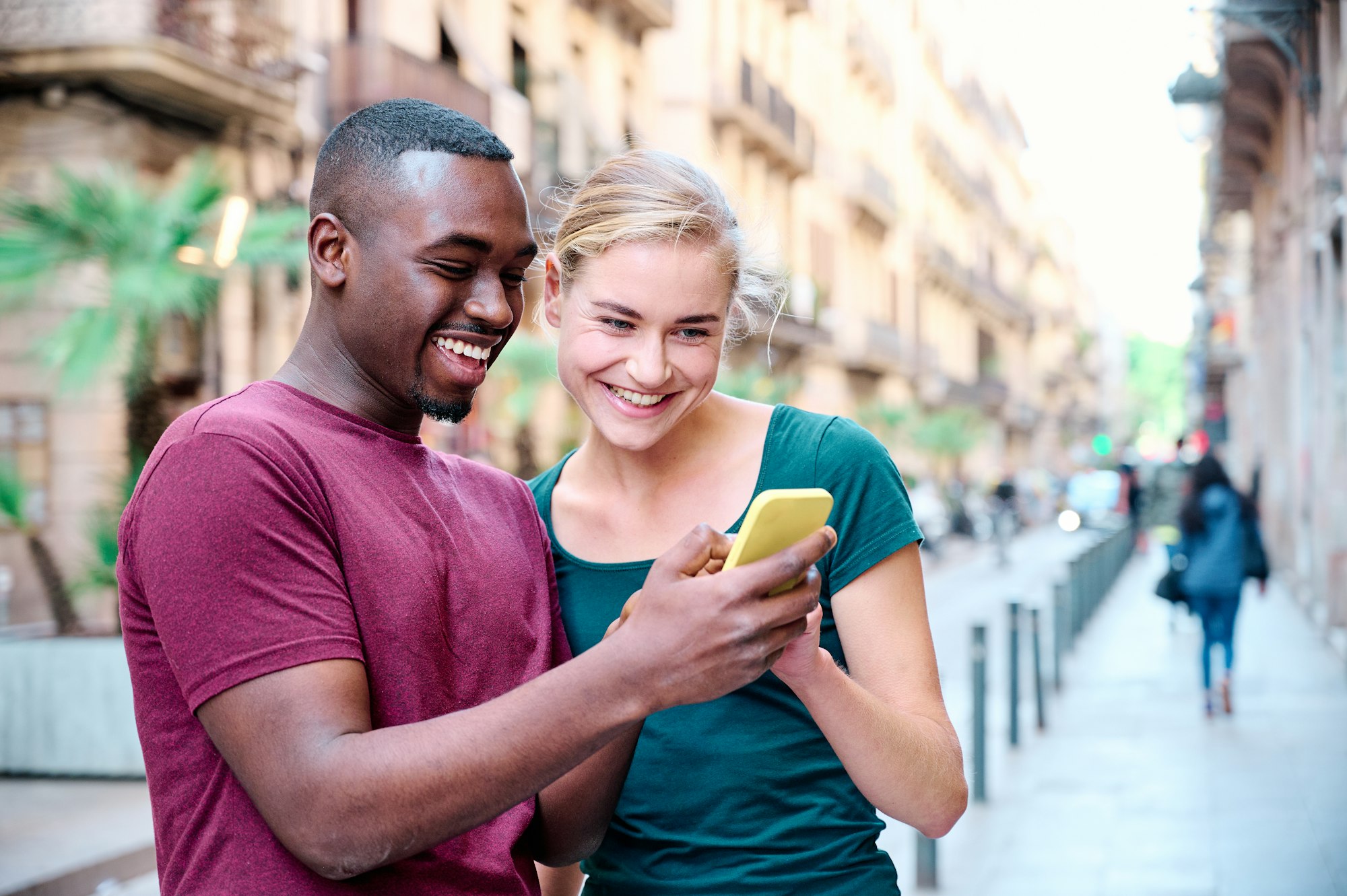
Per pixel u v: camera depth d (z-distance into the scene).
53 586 7.93
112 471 9.17
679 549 1.22
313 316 1.50
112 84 10.65
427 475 1.52
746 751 1.74
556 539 1.89
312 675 1.20
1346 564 11.31
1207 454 8.50
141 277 7.32
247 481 1.25
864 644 1.70
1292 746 7.41
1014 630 7.68
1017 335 62.03
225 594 1.21
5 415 10.41
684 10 21.73
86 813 6.18
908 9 38.72
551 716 1.17
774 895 1.70
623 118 19.78
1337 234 11.40
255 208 9.39
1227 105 17.06
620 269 1.64
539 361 11.34
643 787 1.77
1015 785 6.69
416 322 1.42
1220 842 5.52
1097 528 35.50
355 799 1.14
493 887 1.40
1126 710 8.78
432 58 14.17
